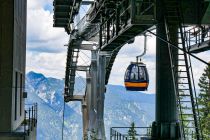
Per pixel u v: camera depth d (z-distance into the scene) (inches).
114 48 1289.4
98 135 2058.3
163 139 853.2
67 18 1561.3
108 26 1198.9
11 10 1041.5
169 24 853.8
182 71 817.5
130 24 852.0
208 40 1083.3
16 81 1143.0
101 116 2110.0
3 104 1025.5
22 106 1341.0
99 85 2144.4
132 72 1898.4
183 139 814.5
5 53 1035.3
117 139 971.9
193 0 890.7
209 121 2461.9
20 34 1256.2
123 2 999.0
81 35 1985.7
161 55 866.8
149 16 840.3
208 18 889.5
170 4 846.5
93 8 1429.6
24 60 1446.9
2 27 1038.4
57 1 1373.0
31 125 1200.8
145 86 1895.9
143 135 953.5
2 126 1021.8
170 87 863.7
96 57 2186.3
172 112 861.8
